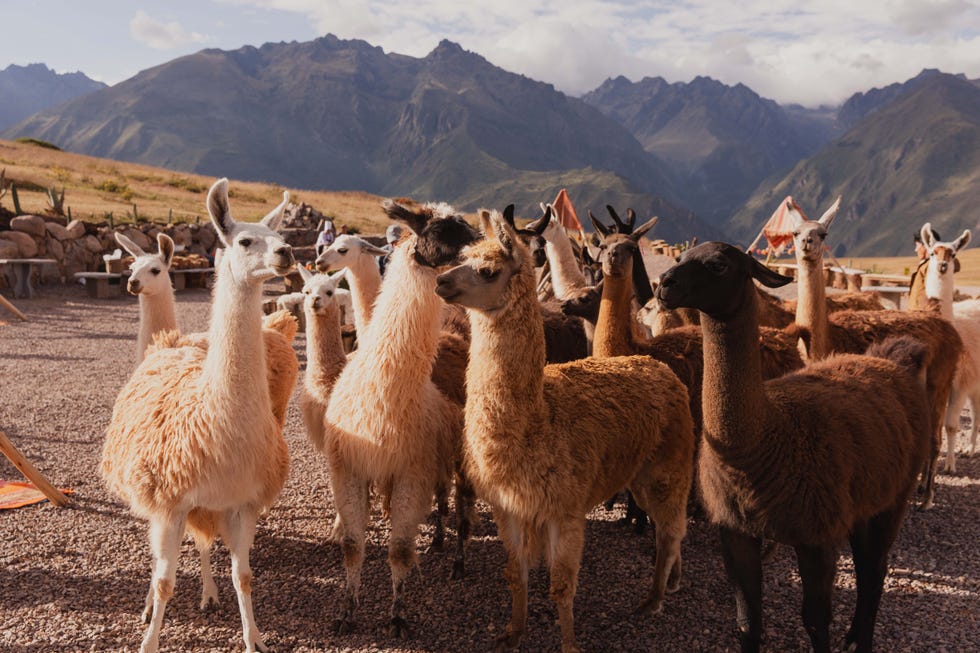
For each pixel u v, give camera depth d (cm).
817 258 679
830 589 398
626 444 470
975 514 674
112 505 675
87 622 478
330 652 452
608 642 465
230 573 558
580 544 436
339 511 492
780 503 385
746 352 379
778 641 465
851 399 428
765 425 384
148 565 561
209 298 2170
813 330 685
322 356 593
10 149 5222
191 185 5025
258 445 425
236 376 413
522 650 455
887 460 418
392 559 475
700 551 604
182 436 416
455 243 465
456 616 497
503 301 414
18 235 2152
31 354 1371
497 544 616
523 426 423
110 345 1485
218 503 426
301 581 544
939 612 496
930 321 714
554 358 776
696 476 627
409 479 484
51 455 805
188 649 453
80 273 2125
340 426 488
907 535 627
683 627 484
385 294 485
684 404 525
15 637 458
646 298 759
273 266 397
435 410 510
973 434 855
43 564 557
